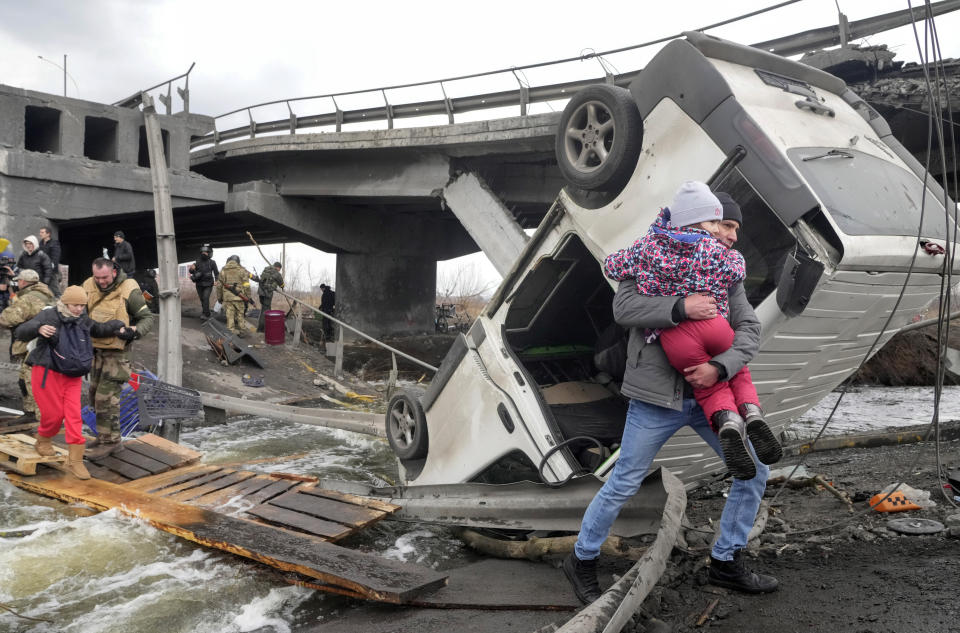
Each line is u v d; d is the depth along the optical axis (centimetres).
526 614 370
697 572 387
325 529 500
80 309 621
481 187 1597
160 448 719
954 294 493
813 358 436
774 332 386
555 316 590
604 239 469
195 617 388
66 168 1750
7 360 1186
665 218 320
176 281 898
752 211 404
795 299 371
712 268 300
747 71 445
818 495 541
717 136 409
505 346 530
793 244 387
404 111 1723
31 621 380
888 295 414
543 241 516
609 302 620
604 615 296
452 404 562
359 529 509
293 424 1112
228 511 545
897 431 766
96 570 454
